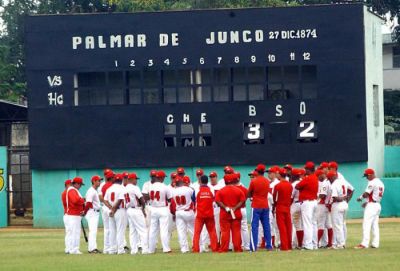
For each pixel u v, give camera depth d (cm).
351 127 10656
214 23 10681
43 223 11081
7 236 10000
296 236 7794
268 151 10638
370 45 11475
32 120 10869
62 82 10819
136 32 10738
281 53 10638
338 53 10650
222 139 10662
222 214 7462
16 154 13275
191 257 7044
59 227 11075
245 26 10675
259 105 10631
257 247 7612
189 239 8900
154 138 10738
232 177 7444
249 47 10650
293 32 10650
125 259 7019
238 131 10656
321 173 7650
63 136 10844
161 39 10719
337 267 6225
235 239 7462
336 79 10638
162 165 10731
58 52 10819
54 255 7562
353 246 7875
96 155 10800
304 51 10650
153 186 7588
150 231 7625
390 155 12862
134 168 10775
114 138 10788
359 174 10744
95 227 7812
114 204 7625
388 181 11644
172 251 7769
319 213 7669
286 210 7525
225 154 10675
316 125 10631
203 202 7506
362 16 10662
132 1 16988
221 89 10800
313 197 7556
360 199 7612
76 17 10800
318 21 10638
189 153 10706
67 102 10819
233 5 16425
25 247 8494
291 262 6556
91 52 10775
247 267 6291
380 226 10294
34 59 10844
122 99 10900
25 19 10869
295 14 10656
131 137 10762
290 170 7900
